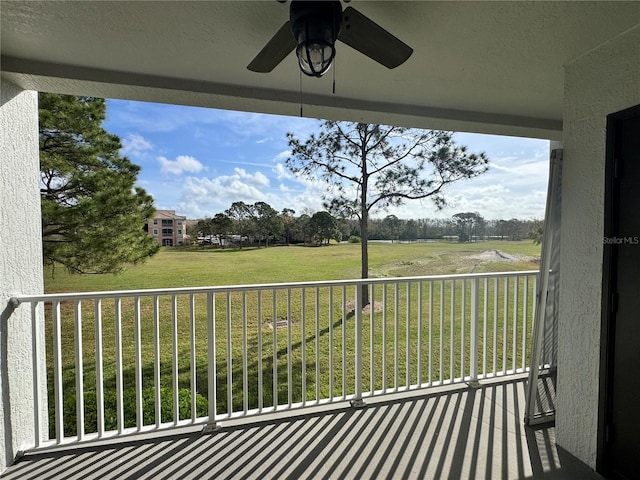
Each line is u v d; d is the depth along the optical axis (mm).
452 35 1801
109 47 1924
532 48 1924
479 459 2088
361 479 1930
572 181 2078
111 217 5523
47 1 1516
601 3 1520
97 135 5539
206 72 2244
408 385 2928
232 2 1537
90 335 6750
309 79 2342
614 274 1845
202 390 4605
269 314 7191
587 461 2002
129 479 1932
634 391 1753
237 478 1942
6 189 2045
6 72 2010
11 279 2086
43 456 2121
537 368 2451
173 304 2389
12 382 2080
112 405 3482
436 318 6562
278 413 2570
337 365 5121
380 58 1556
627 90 1754
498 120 3104
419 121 3039
